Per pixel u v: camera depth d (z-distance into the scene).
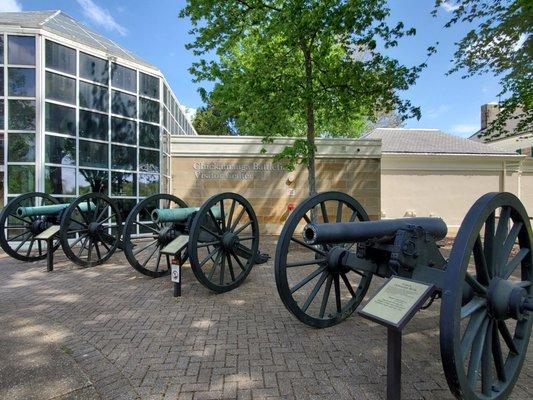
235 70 9.28
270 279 6.23
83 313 4.50
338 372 3.03
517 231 2.77
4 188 9.98
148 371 3.06
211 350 3.45
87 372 3.04
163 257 8.34
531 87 8.70
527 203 16.17
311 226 3.10
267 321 4.23
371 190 12.50
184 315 4.43
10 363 3.21
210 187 11.93
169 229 6.36
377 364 3.17
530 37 7.91
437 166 15.40
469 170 15.55
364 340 3.68
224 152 11.97
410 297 2.41
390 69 8.35
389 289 2.55
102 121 11.38
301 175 12.16
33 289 5.62
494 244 2.58
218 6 8.39
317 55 8.77
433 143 16.61
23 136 10.05
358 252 3.67
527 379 2.93
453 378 2.14
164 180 13.48
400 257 3.01
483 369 2.46
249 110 9.00
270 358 3.28
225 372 3.03
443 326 2.12
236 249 5.60
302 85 8.89
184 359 3.27
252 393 2.72
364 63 8.54
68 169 10.57
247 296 5.23
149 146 12.68
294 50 8.79
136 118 12.25
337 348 3.49
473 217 2.27
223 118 9.46
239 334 3.84
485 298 2.51
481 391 2.49
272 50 8.98
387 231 3.33
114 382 2.88
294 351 3.42
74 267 7.27
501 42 8.23
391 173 15.30
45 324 4.13
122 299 5.09
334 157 12.37
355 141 12.45
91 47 11.09
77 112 10.76
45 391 2.77
